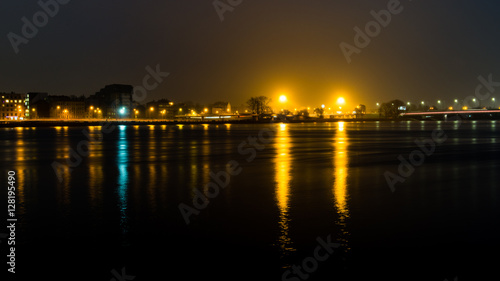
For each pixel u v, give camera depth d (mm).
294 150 51406
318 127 139875
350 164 36594
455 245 14391
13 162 39406
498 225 16734
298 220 17391
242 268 12484
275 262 12914
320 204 20375
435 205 20266
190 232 15797
